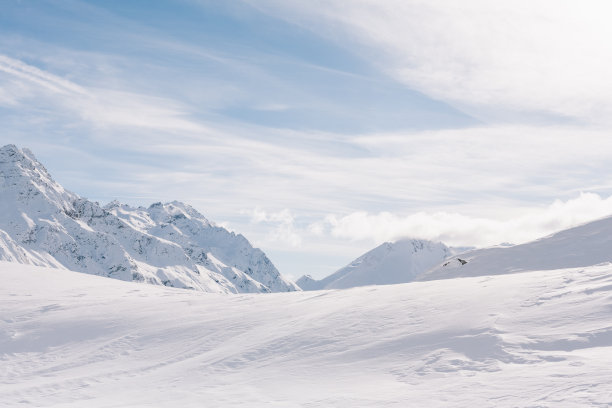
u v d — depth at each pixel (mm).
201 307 36281
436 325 20625
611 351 13867
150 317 34156
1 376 25984
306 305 31562
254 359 21734
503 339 16578
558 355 14336
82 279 56219
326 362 19406
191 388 18844
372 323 23422
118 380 22328
